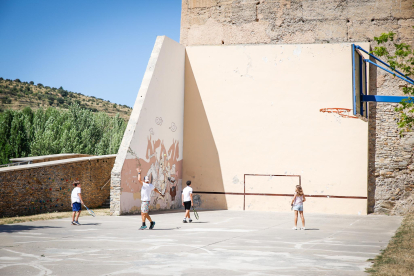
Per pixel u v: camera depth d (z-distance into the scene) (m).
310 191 22.16
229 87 23.80
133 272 6.96
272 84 23.12
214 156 23.80
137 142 19.47
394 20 22.00
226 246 9.98
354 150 21.67
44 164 19.53
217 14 24.59
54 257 8.33
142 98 20.06
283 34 23.48
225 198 23.47
